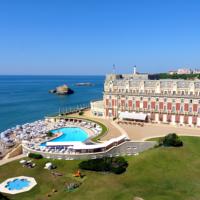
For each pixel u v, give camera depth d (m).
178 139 96.62
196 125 125.69
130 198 64.75
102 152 92.69
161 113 133.50
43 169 85.38
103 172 80.88
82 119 145.62
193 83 124.75
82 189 71.31
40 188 73.69
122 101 143.75
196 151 92.69
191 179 75.19
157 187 70.75
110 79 155.88
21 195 70.19
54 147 97.62
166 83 131.62
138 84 139.25
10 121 179.62
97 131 121.25
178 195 66.31
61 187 73.50
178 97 127.75
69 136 120.12
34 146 100.31
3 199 67.94
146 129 121.75
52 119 152.00
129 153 98.19
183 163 84.12
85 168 83.00
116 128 124.00
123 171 80.50
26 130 130.25
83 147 91.75
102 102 165.12
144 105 137.50
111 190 69.75
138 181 74.44
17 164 89.38
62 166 87.19
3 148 106.56
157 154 88.19
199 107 123.81
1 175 81.88
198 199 64.62
